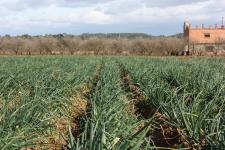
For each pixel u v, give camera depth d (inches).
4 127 319.0
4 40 3624.5
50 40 3688.5
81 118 460.8
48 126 367.9
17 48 3599.9
